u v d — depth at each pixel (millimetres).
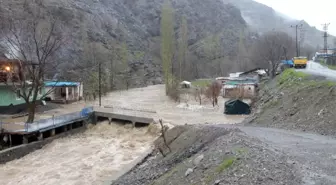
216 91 52625
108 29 110625
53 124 29422
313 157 11211
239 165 10180
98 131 34094
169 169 15148
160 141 23656
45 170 21438
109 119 36188
